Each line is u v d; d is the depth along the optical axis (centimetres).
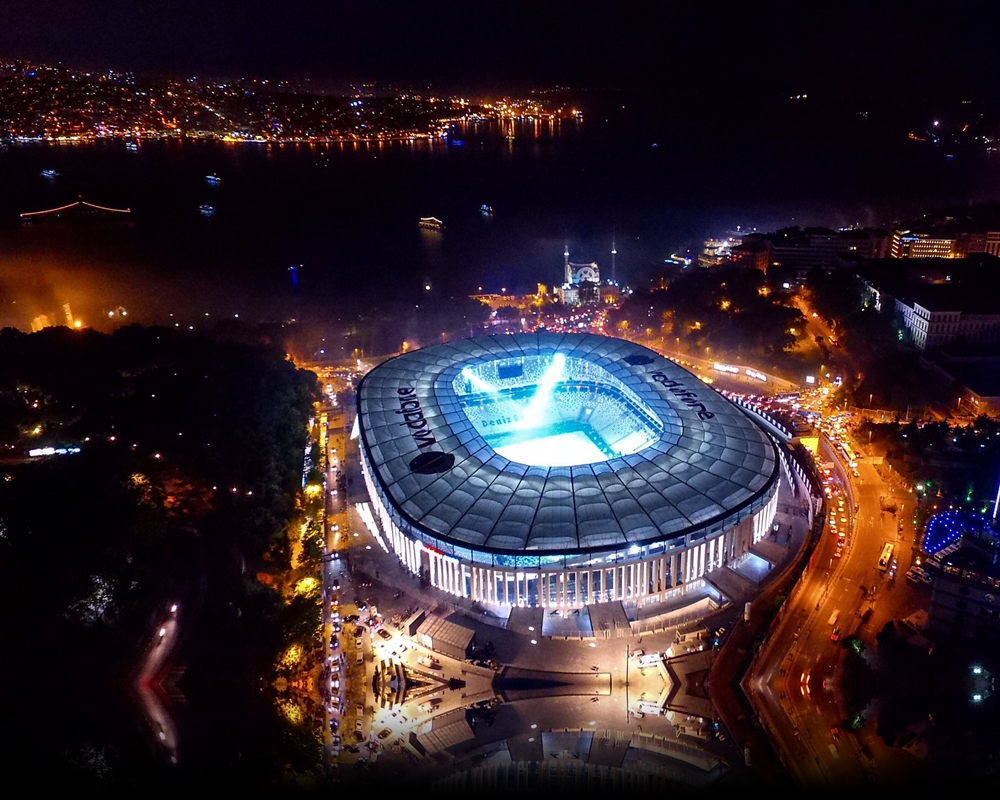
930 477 19600
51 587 14025
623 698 13725
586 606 15988
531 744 12800
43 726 11706
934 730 12538
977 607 13812
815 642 14775
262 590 15888
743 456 18100
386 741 13025
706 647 14775
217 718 12581
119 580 14675
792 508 19125
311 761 12481
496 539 15625
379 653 15075
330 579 17388
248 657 14262
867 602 15762
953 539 16375
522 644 15088
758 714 13175
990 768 11775
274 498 19362
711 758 12300
